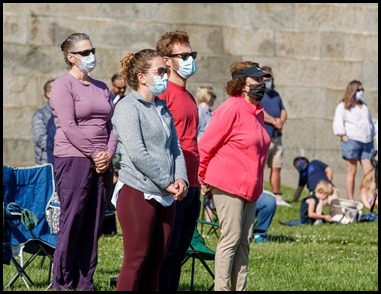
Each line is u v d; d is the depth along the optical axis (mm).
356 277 21203
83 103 18641
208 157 17484
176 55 17297
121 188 15633
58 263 18500
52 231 20328
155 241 15820
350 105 36906
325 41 44094
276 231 29875
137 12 41094
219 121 17391
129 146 15430
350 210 32562
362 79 44656
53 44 39625
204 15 42188
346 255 24797
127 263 15516
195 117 17438
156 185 15492
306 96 43688
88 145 18516
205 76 42188
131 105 15648
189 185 17219
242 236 17641
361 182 37906
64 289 18500
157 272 15922
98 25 40406
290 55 43562
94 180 18734
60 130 18750
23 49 39125
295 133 43438
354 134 36844
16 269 20016
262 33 43094
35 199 20609
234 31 42688
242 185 17328
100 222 18859
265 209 27484
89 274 18688
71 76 18797
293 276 21188
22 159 38906
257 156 17500
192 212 17422
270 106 35781
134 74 15773
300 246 26359
